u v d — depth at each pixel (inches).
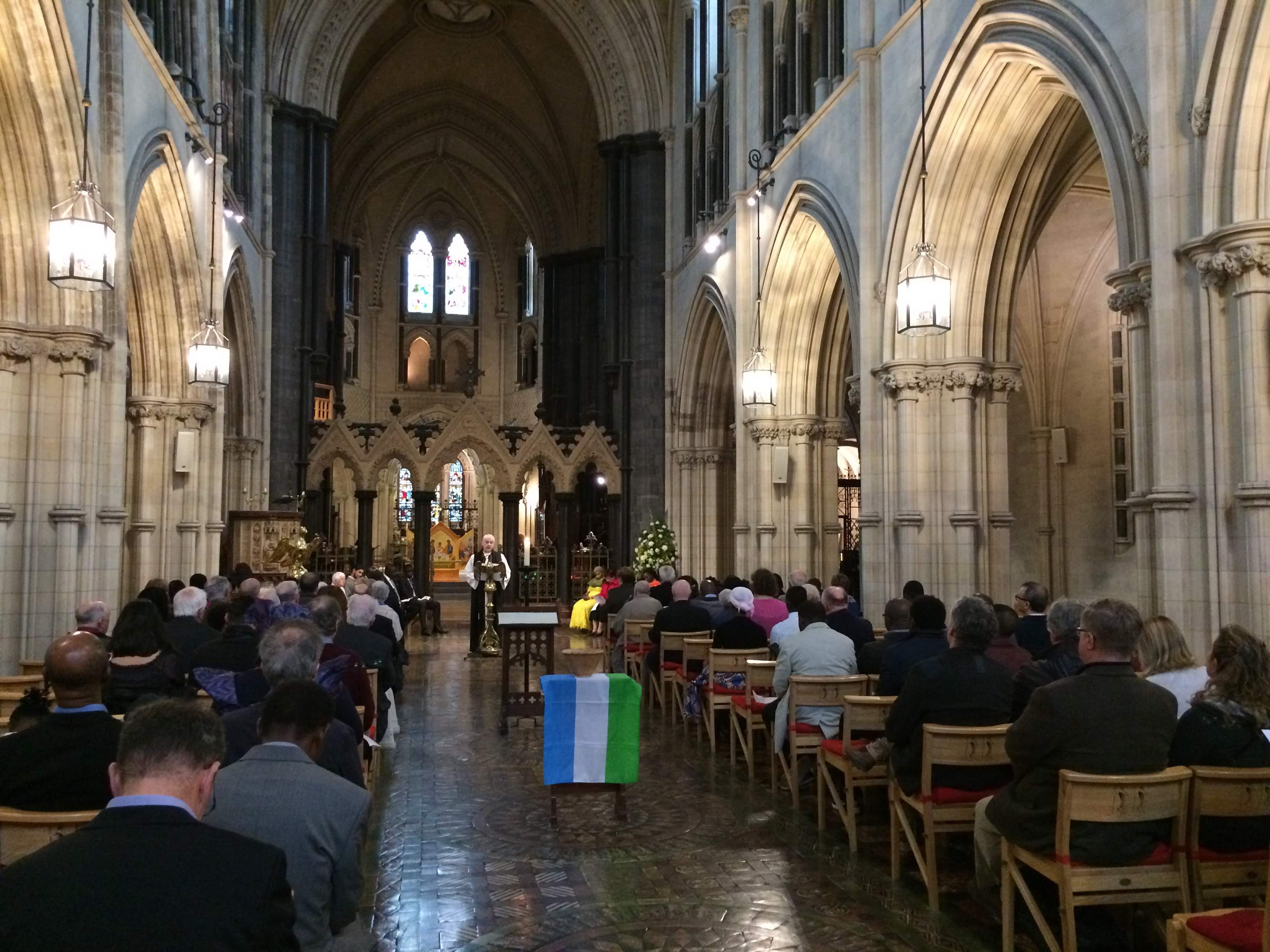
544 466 1218.0
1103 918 220.2
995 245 558.6
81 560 474.3
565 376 1513.3
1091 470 805.9
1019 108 514.6
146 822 92.4
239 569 530.6
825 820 319.6
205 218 725.3
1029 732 194.1
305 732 147.8
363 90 1510.8
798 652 331.0
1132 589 764.0
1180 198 335.0
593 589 969.5
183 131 657.0
